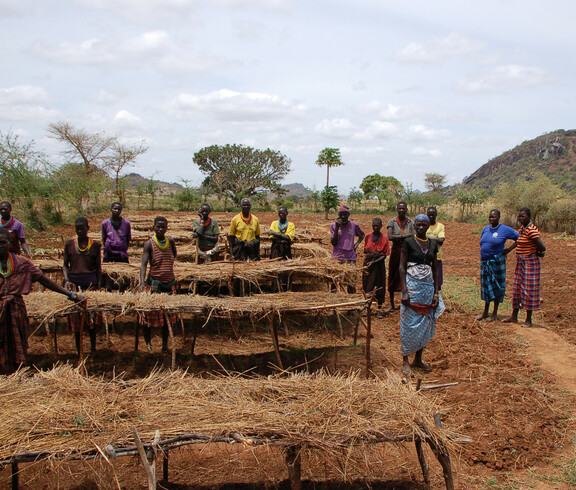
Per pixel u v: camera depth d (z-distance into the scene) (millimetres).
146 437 3102
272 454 4102
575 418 4742
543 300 9336
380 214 36469
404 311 5613
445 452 3361
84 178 26719
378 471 3906
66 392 3629
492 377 5668
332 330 7281
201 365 6027
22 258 4594
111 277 7195
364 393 3707
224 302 5348
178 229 12867
